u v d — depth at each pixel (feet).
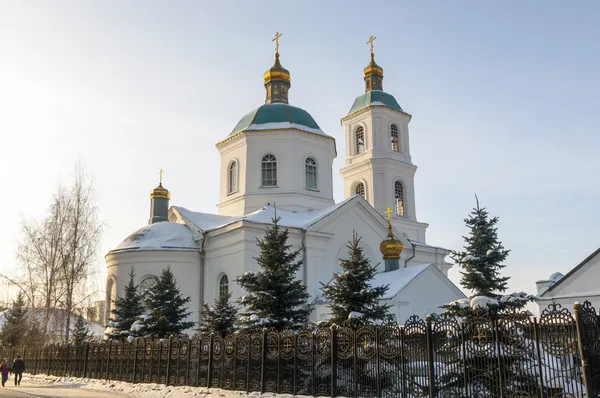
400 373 50.26
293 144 124.57
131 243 116.67
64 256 111.04
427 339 48.91
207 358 67.87
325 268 109.40
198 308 111.14
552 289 94.58
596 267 90.68
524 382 44.60
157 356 75.56
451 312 58.90
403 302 92.58
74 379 91.86
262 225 105.60
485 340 46.70
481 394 46.03
